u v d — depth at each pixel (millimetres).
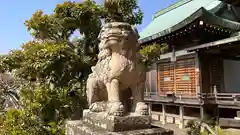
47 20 7125
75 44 7602
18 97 8617
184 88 12594
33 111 5844
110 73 2752
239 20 13977
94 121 2844
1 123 6172
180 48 12961
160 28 16219
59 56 6254
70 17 6988
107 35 2793
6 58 7094
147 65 7246
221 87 12070
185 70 12578
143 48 7559
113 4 3691
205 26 10719
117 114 2477
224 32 11430
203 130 8836
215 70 12039
